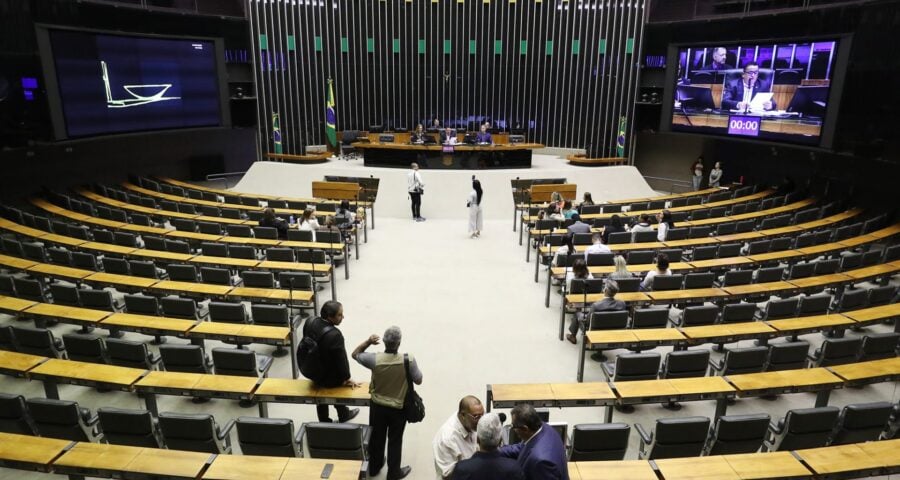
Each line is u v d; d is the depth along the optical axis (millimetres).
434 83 25578
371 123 25688
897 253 11031
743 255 12039
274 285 9305
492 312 10055
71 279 9094
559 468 3402
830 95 16031
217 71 20625
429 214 18000
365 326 9383
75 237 11961
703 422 5160
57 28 15336
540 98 25391
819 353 7277
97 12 16844
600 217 14359
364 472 4480
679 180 23453
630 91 23469
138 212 14586
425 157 19906
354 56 24781
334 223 12773
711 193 18844
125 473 4512
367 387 5867
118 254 10547
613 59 23594
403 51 25141
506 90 25609
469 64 25406
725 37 19719
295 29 23484
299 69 23953
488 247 14234
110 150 18875
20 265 9547
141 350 6770
